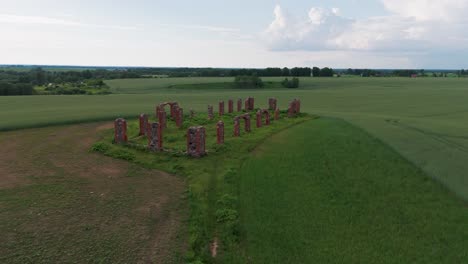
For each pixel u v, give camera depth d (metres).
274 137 24.72
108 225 11.73
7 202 13.21
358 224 12.29
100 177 16.20
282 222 12.27
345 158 19.39
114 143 21.81
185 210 12.95
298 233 11.62
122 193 14.41
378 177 16.50
